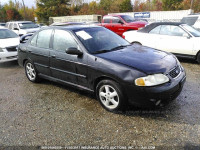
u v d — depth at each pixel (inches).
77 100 152.5
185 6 1455.5
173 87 114.5
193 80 184.7
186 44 239.8
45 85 191.2
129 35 292.7
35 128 117.3
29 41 191.8
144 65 119.0
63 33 156.8
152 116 122.8
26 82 203.6
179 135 103.7
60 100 154.3
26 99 160.1
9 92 178.1
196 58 240.2
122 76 116.7
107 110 132.6
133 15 1050.1
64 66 152.9
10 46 274.5
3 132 115.0
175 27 251.1
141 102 115.6
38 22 1635.1
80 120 123.2
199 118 118.3
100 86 131.2
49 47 166.2
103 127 114.4
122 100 121.3
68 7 1792.6
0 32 313.1
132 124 115.6
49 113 134.4
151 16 1015.0
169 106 134.3
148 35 271.1
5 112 139.5
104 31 170.4
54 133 111.3
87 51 137.7
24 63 205.8
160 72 114.7
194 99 143.5
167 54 146.5
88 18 1083.3
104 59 127.4
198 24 334.3
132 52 141.6
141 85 111.5
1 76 231.9
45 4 1697.8
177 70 127.7
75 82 150.8
